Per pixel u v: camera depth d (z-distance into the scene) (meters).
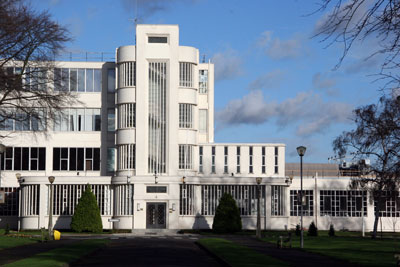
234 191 66.50
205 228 65.50
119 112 67.69
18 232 57.91
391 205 73.25
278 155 70.25
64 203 65.44
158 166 66.12
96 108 71.31
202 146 69.69
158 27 67.25
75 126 71.06
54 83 40.81
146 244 42.97
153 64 67.31
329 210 72.38
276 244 45.25
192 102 67.56
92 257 32.16
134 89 66.88
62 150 70.81
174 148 66.19
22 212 65.50
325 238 54.53
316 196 72.38
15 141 70.38
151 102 66.88
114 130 71.06
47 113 42.84
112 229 64.38
